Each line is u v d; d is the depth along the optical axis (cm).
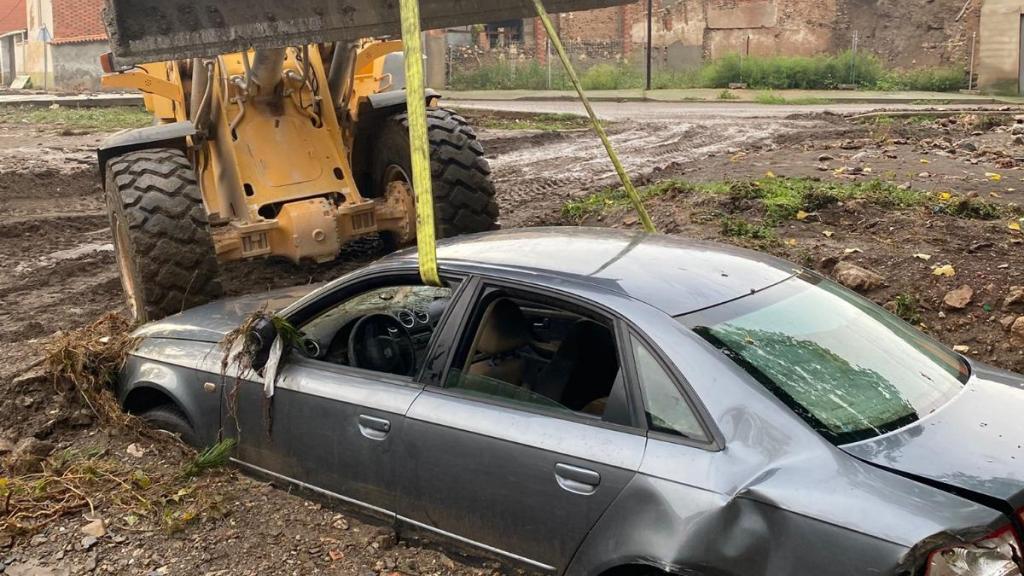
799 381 359
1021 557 302
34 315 834
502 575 406
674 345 364
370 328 468
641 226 992
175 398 531
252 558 445
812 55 4091
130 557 453
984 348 690
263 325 489
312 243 809
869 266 798
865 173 1294
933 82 3788
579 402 403
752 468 330
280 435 480
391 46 880
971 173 1301
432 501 418
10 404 606
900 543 295
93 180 1573
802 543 311
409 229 858
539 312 446
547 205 1246
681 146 1822
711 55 4247
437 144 842
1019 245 831
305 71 836
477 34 4244
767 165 1434
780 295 413
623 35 4331
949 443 338
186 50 628
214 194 850
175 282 727
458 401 414
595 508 361
